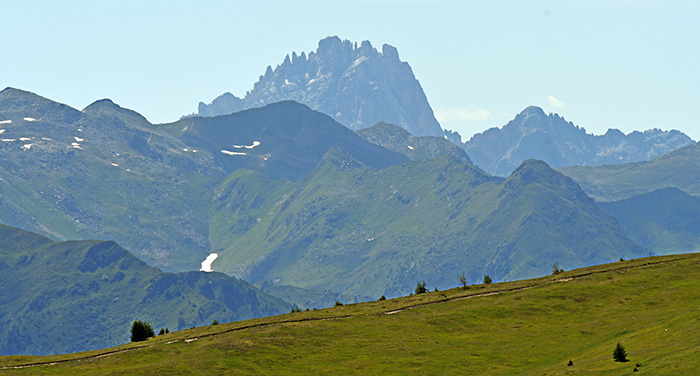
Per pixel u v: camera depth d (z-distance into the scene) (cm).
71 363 15825
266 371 15250
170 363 15475
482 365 15500
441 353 16338
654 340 14300
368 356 16238
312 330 17938
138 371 14962
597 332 16650
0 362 16050
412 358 16075
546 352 15850
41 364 15850
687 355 12250
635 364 12781
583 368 13425
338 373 15238
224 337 17312
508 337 17175
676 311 17025
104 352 16812
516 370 14938
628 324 16762
